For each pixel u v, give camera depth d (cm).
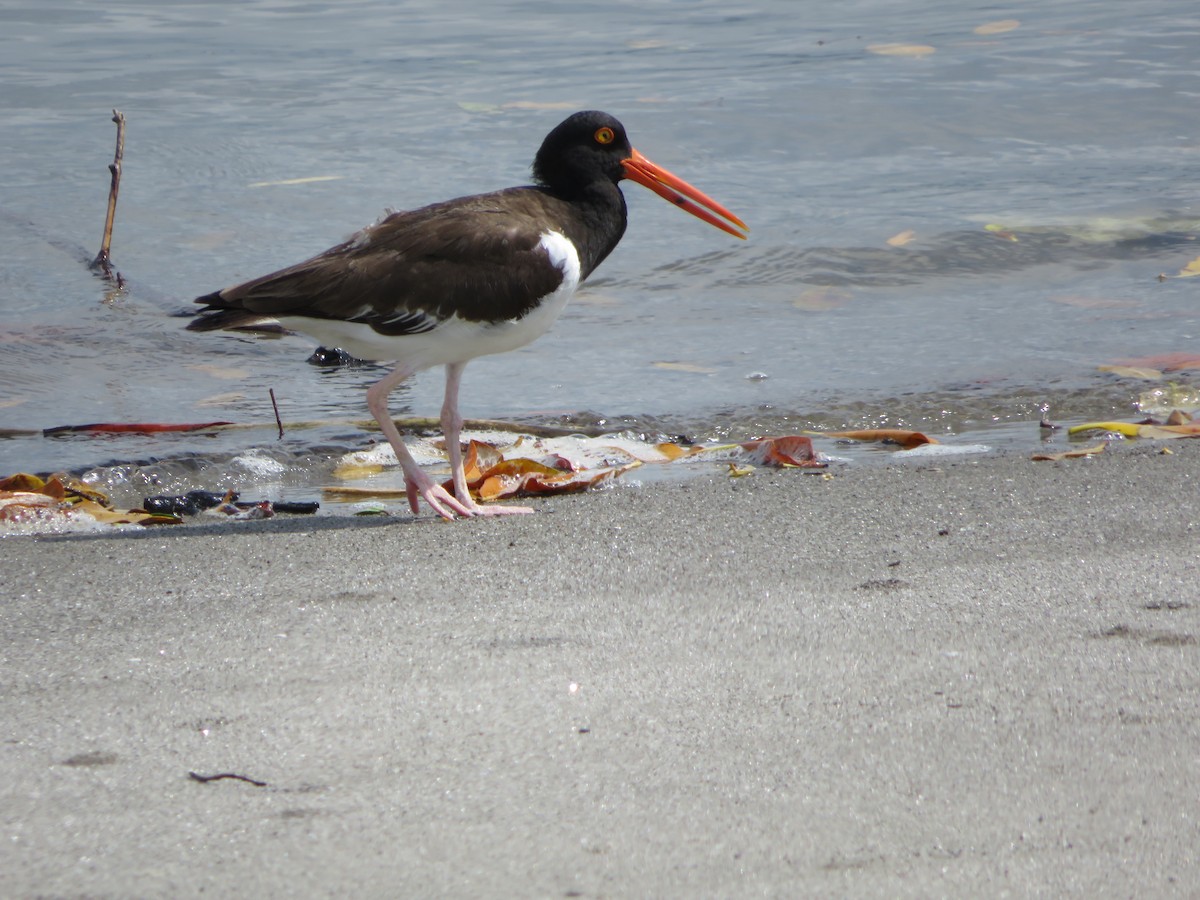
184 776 574
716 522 959
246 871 503
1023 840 519
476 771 577
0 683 676
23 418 1334
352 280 991
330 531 975
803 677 671
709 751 593
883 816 538
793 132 2198
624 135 1134
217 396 1412
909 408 1342
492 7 3041
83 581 850
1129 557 851
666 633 738
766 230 1833
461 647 721
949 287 1694
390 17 2948
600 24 2894
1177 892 486
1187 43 2633
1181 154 2089
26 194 1936
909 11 2980
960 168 2056
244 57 2620
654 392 1398
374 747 600
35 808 546
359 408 1380
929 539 905
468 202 1062
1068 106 2308
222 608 793
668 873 501
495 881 497
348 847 519
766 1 3102
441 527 978
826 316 1617
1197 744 589
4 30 2788
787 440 1180
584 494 1100
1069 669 671
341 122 2231
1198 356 1455
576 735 611
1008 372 1432
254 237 1812
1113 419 1302
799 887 491
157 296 1666
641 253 1783
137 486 1173
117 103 2320
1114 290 1666
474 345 1037
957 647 705
